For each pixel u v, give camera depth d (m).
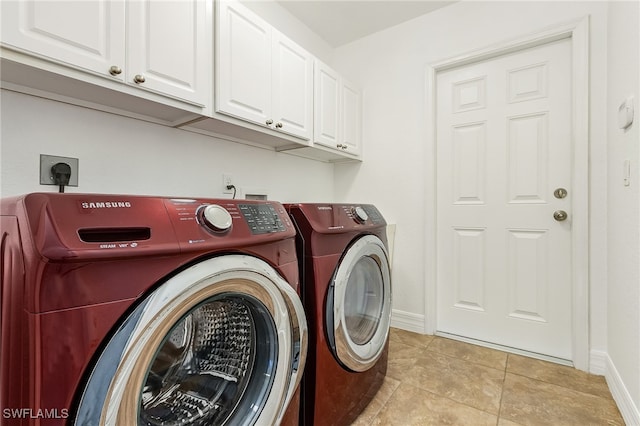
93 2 1.01
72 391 0.54
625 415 1.27
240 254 0.82
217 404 0.86
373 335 1.46
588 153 1.67
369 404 1.39
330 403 1.16
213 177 1.75
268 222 0.95
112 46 1.05
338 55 2.67
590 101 1.67
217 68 1.38
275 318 0.89
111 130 1.33
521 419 1.29
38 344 0.52
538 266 1.88
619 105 1.40
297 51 1.85
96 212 0.60
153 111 1.35
